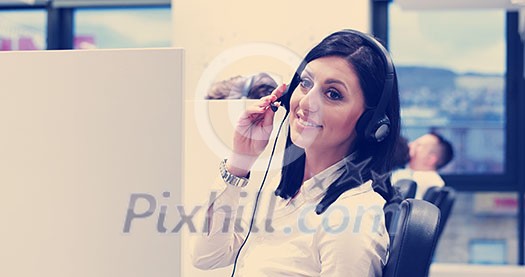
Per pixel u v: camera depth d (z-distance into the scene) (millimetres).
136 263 1304
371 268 1312
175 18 4660
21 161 1336
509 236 5445
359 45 1328
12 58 1335
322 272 1305
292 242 1323
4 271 1344
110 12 5836
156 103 1292
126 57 1297
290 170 1330
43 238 1330
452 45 5480
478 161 5508
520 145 5430
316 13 4520
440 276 5020
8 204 1341
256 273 1334
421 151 4309
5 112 1340
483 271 5039
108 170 1307
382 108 1322
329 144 1324
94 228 1315
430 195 3119
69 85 1317
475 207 5492
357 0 4488
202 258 1344
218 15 4625
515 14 5418
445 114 5500
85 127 1313
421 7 4539
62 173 1321
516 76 5461
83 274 1317
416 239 1366
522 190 5422
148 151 1297
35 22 5895
